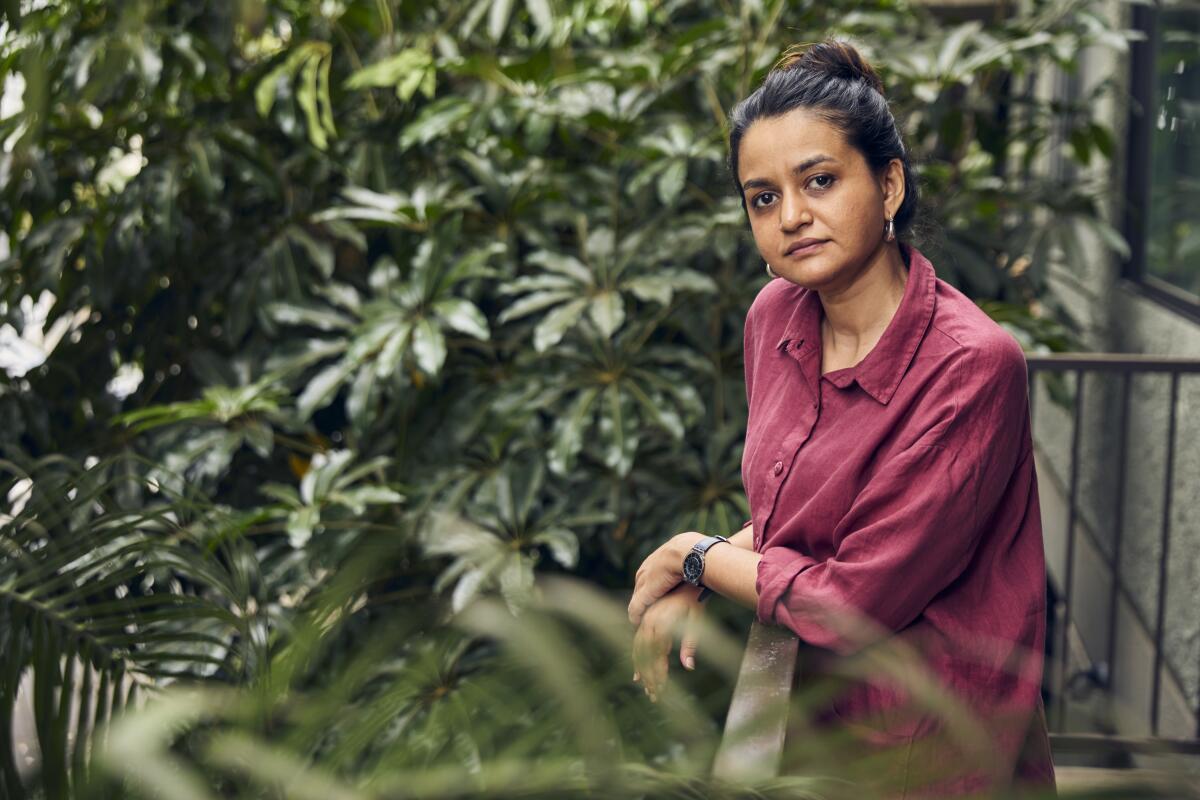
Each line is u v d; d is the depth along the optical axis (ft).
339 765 1.55
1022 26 9.48
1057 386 8.52
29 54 2.29
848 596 3.08
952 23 12.30
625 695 1.68
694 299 8.35
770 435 3.51
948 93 9.83
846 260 3.23
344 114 9.60
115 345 9.54
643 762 1.61
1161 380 9.68
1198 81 9.41
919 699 2.00
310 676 2.11
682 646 2.98
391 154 9.11
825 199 3.21
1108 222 11.92
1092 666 11.07
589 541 8.27
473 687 1.55
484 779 1.46
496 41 8.70
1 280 9.20
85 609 2.58
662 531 7.68
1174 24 10.21
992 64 8.46
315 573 7.08
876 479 3.15
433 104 8.32
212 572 2.87
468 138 8.24
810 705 1.96
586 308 7.97
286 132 8.79
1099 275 12.38
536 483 7.50
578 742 1.51
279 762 1.52
